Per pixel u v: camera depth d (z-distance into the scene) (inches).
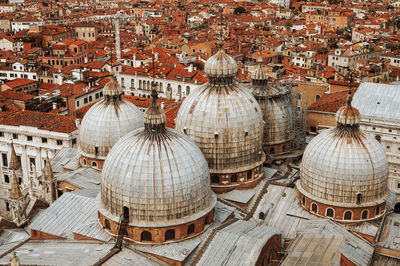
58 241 2669.8
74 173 3486.7
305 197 2952.8
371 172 2751.0
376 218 2837.1
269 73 6924.2
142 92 6683.1
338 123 2881.4
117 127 3469.5
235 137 3051.2
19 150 4507.9
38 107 5083.7
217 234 2573.8
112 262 2404.0
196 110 3095.5
